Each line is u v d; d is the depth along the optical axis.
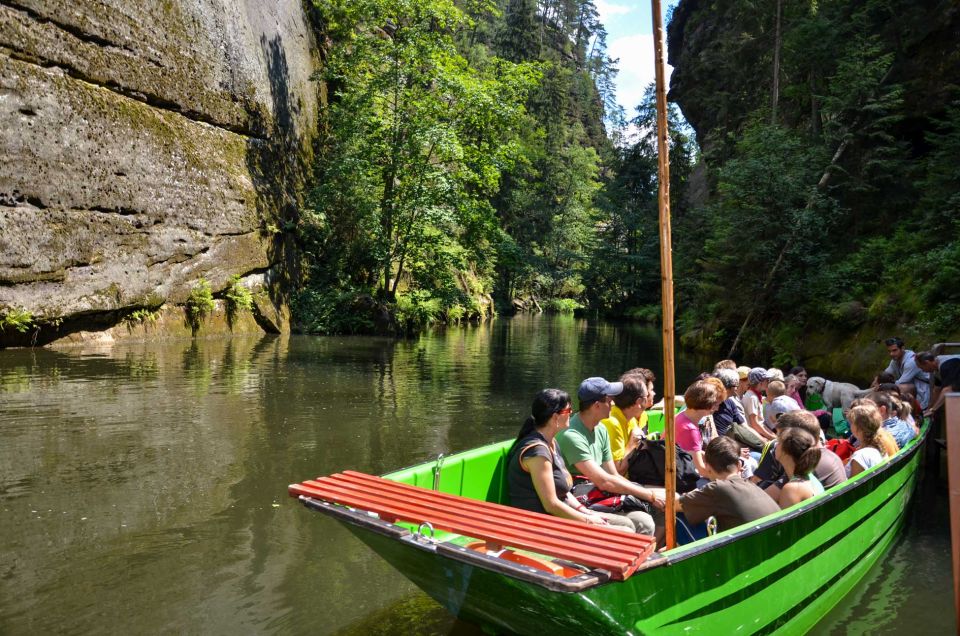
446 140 22.05
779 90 24.30
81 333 13.30
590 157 55.38
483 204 24.17
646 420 5.82
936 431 7.50
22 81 11.47
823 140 18.05
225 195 17.27
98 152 13.06
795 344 14.47
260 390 9.77
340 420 8.10
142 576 3.92
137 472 5.80
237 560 4.17
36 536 4.43
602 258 46.62
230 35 18.11
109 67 13.52
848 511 4.27
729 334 17.77
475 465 4.33
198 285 16.16
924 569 4.74
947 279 10.95
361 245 22.56
